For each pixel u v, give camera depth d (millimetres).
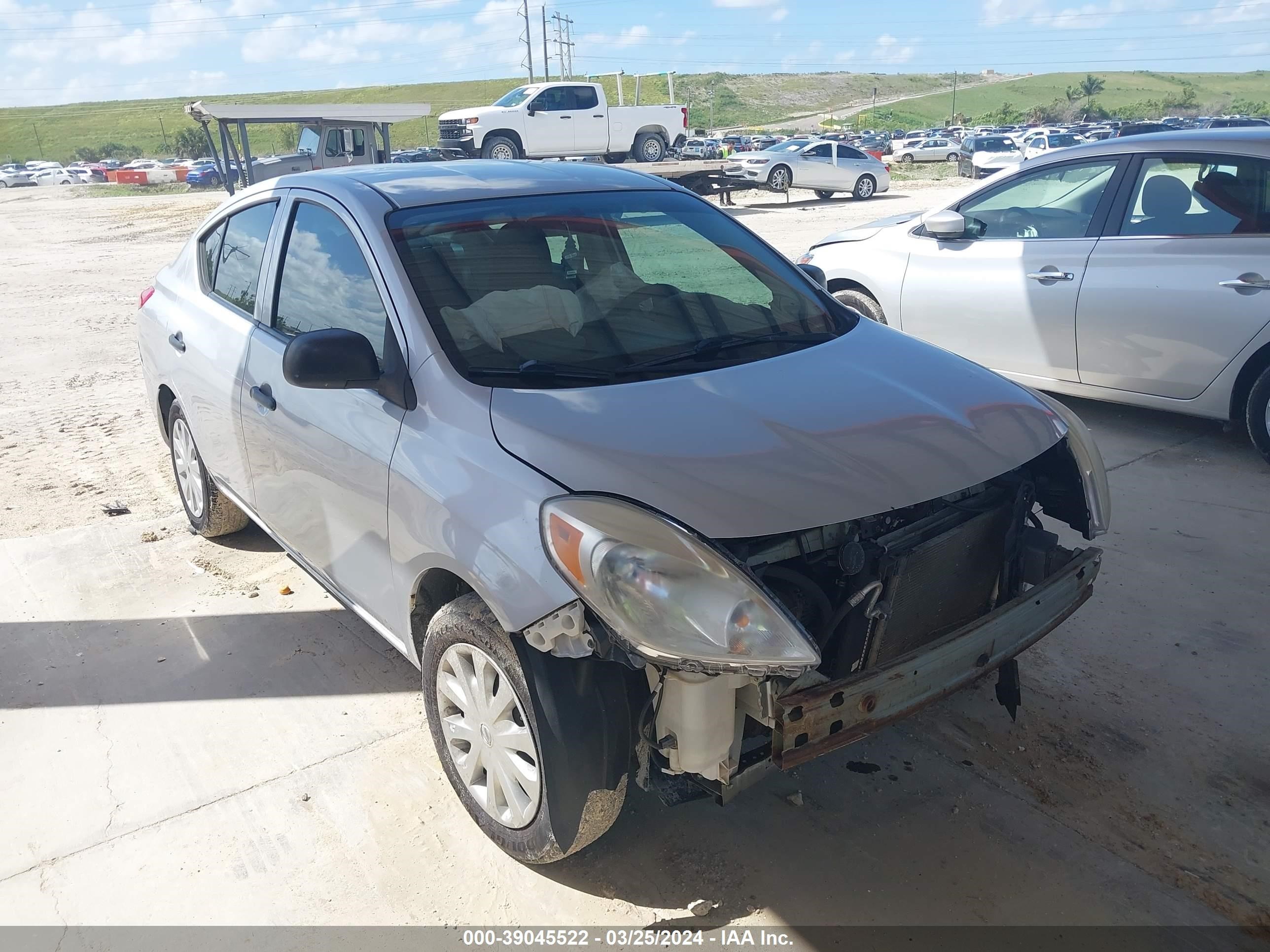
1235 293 4758
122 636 3705
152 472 5551
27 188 60781
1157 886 2410
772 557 2156
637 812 2707
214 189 42375
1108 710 3098
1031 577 2723
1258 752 2887
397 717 3156
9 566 4328
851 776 2832
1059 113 158875
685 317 2912
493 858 2549
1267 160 4707
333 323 2957
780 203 23766
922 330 6223
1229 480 4836
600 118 23359
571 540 2043
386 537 2637
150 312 4414
